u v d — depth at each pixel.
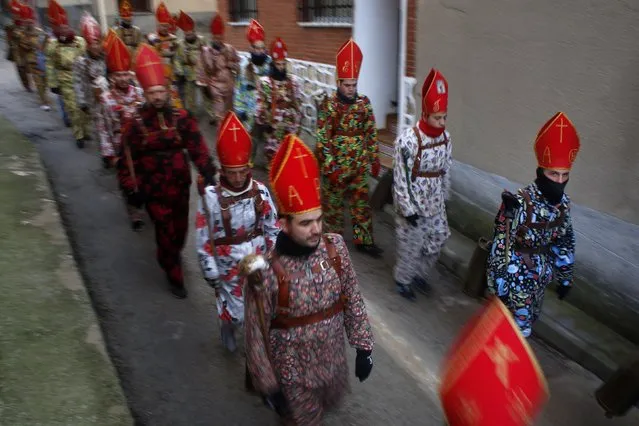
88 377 3.39
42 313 4.03
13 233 5.33
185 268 5.45
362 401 3.69
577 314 4.48
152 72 4.48
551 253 3.74
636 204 4.40
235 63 10.00
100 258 5.62
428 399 3.72
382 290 5.14
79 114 9.17
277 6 10.20
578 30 4.69
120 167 4.70
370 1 8.12
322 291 2.56
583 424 3.57
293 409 2.68
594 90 4.62
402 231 4.77
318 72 9.23
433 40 6.43
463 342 1.54
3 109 12.28
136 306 4.75
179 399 3.64
